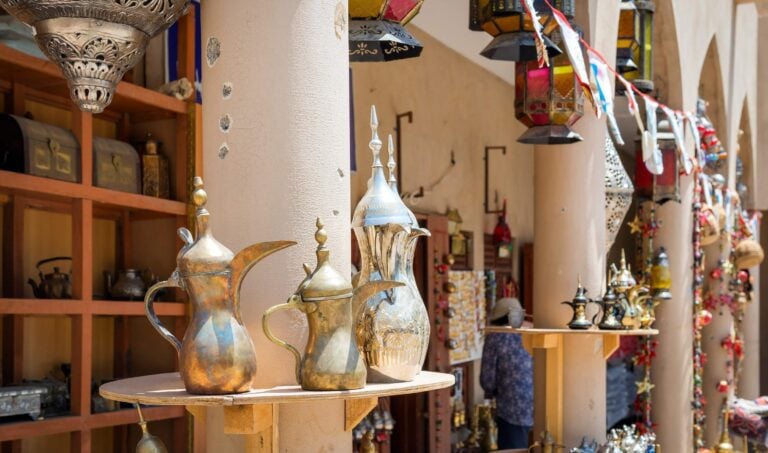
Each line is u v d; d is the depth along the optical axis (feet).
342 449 7.70
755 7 36.55
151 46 13.76
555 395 15.74
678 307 23.31
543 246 16.22
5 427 10.13
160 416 12.34
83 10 6.57
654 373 23.47
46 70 11.30
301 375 6.86
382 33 9.51
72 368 11.28
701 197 24.45
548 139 14.06
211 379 6.39
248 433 6.68
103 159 11.98
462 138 27.17
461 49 26.58
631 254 42.91
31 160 10.77
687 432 23.34
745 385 36.50
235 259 6.65
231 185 7.59
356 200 21.20
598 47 15.90
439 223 24.79
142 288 12.56
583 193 16.14
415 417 23.79
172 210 12.84
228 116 7.63
